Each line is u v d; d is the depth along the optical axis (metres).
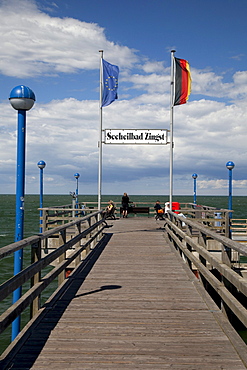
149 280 8.39
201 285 7.78
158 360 4.45
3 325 4.05
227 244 5.29
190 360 4.45
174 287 7.81
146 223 20.89
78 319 5.85
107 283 8.11
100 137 16.83
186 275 8.88
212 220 13.98
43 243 13.45
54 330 5.39
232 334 5.12
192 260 8.44
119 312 6.20
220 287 5.86
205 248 7.51
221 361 4.43
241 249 4.55
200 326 5.58
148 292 7.42
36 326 5.52
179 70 15.98
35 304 6.09
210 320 5.84
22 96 6.76
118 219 23.47
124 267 9.73
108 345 4.88
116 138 17.06
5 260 22.06
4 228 42.00
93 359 4.47
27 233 34.91
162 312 6.21
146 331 5.37
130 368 4.25
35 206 103.62
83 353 4.64
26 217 58.03
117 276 8.75
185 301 6.84
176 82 15.98
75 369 4.22
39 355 4.57
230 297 5.25
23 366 4.29
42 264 5.65
